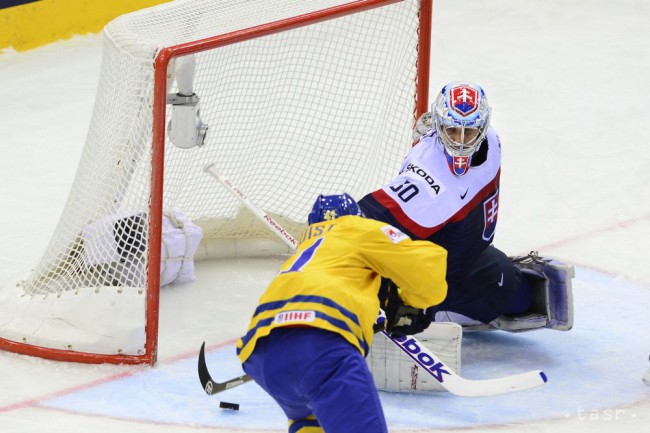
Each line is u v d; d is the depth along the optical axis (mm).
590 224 21875
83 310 15750
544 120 29422
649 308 17594
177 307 17531
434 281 11188
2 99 31578
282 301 10867
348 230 11258
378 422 10398
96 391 14547
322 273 10938
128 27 16859
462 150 13508
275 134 24578
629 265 19578
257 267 19516
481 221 14125
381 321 12203
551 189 24094
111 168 16375
